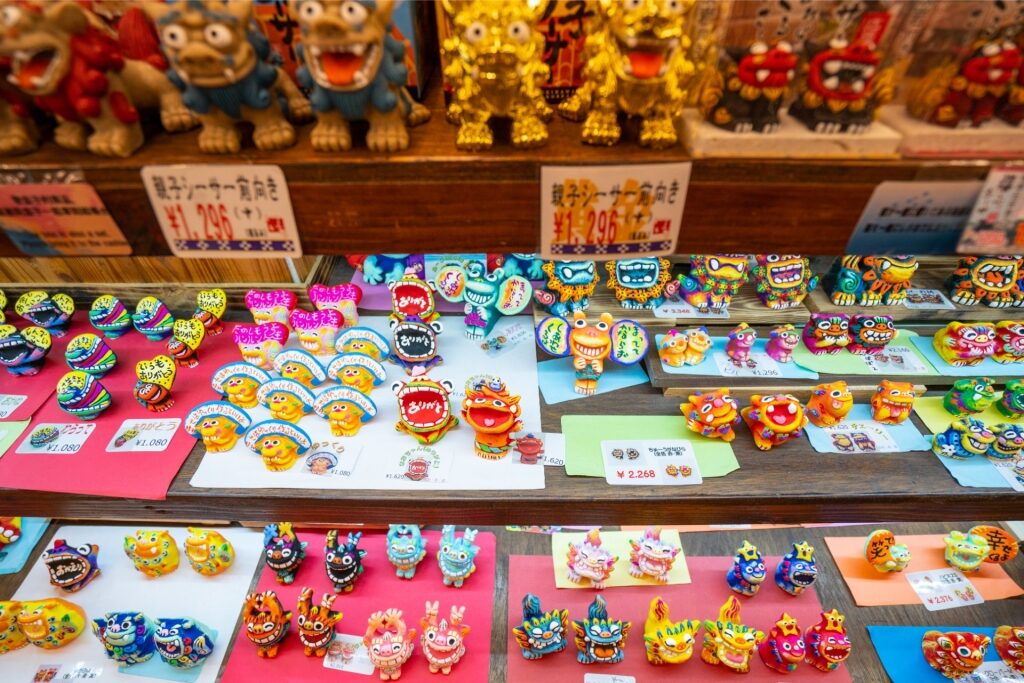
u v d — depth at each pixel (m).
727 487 1.35
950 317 1.74
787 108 0.78
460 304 1.90
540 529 2.21
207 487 1.36
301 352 1.60
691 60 0.76
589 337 1.55
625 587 2.05
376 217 0.84
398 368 1.69
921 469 1.41
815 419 1.52
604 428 1.48
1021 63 0.70
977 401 1.50
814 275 1.82
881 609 2.00
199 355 1.74
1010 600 2.01
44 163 0.77
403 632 1.82
